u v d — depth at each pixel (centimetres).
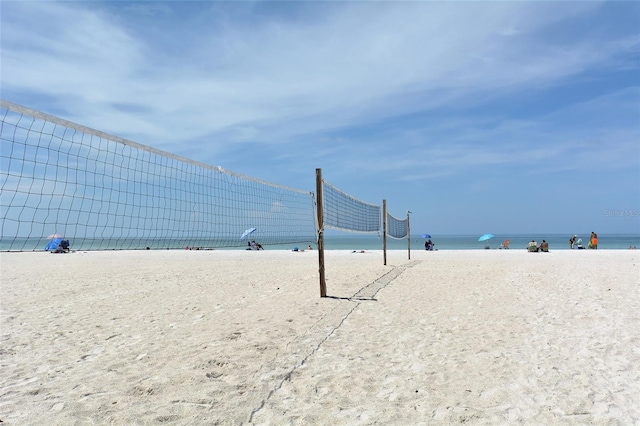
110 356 333
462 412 229
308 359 319
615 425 213
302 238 1240
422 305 534
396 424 218
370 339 375
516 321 440
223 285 741
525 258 1422
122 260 1452
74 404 242
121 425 217
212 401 245
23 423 219
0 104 488
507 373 287
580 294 604
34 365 314
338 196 925
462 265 1120
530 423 217
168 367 304
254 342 365
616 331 393
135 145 665
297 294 630
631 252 1808
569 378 276
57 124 551
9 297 619
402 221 1644
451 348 346
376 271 945
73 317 482
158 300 591
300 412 232
